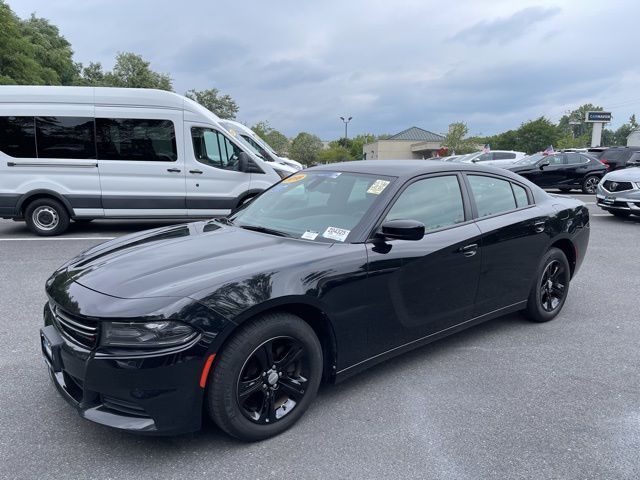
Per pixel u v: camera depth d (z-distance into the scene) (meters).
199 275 2.58
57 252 7.14
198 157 8.71
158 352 2.30
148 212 8.67
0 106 8.06
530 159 17.89
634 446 2.67
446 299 3.50
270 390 2.67
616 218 11.44
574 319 4.64
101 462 2.48
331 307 2.82
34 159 8.20
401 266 3.15
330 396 3.17
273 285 2.60
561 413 3.00
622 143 129.62
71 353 2.44
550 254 4.38
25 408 2.95
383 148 72.38
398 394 3.21
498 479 2.39
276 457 2.54
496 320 4.59
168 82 37.59
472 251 3.59
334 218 3.32
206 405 2.50
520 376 3.47
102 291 2.52
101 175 8.40
